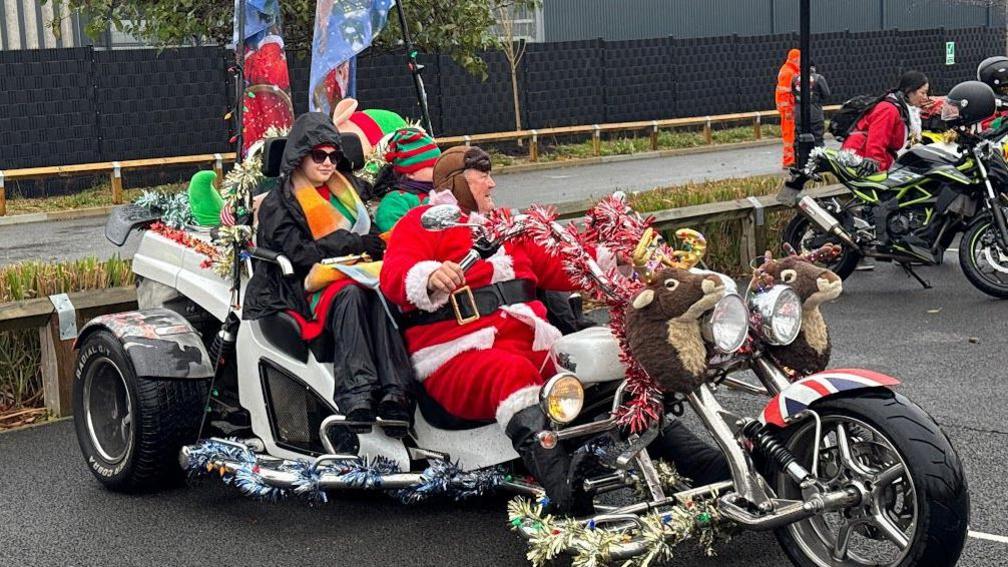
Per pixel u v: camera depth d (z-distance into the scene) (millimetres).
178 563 4676
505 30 24625
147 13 16312
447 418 4645
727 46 28266
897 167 9430
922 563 3736
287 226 4910
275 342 5082
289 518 5137
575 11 30719
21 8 25297
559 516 4352
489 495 5270
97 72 19672
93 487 5633
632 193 11281
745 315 3939
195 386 5344
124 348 5324
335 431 4973
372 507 5230
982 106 9008
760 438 4020
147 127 20219
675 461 4473
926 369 7203
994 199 9008
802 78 11820
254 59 5969
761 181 11812
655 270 3971
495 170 22344
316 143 4898
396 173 5363
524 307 4582
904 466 3750
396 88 22781
